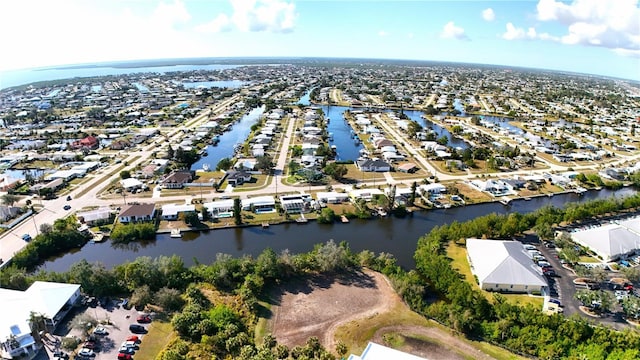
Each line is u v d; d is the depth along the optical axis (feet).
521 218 340.39
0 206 365.20
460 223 350.02
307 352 199.00
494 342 214.28
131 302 231.71
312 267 280.10
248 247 323.57
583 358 194.70
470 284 263.70
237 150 606.55
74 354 197.47
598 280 261.24
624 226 349.41
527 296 253.03
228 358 196.13
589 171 538.47
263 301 245.65
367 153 602.03
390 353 183.62
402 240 338.75
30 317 204.33
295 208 388.78
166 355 187.32
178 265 260.83
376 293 257.34
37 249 303.07
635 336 200.34
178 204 395.34
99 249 321.73
